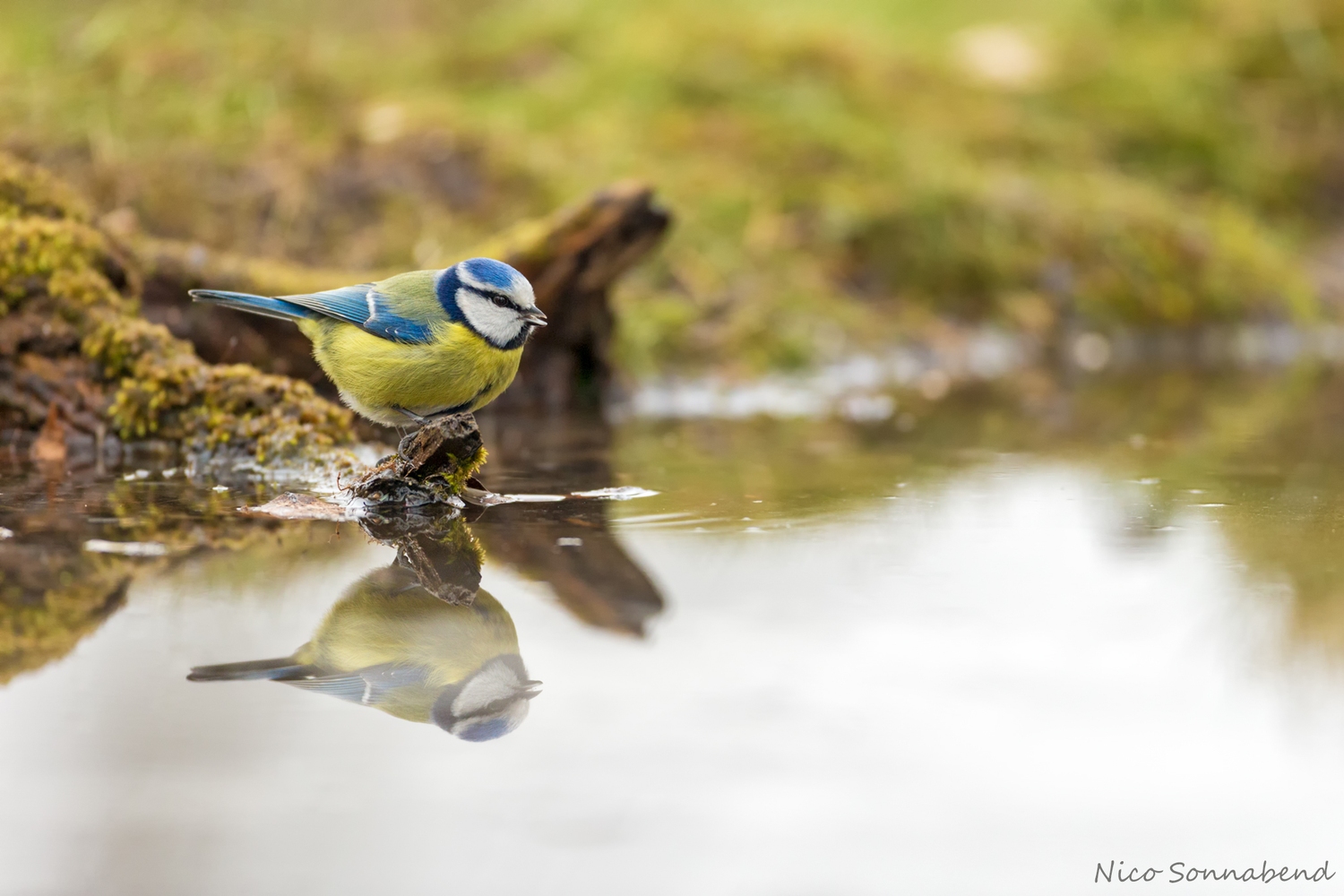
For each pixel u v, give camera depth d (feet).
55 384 28.45
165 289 32.14
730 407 38.47
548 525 22.95
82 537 21.25
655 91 53.11
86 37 46.03
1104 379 44.57
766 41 57.06
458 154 44.65
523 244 35.22
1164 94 61.77
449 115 46.62
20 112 41.14
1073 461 29.96
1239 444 32.65
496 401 36.52
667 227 35.78
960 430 34.76
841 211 48.57
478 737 14.02
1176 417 37.22
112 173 39.70
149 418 27.91
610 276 36.22
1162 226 54.34
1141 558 20.98
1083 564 20.58
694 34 56.54
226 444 27.43
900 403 39.40
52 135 40.50
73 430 28.37
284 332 32.60
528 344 36.37
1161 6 68.39
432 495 24.43
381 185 43.06
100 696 14.87
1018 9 69.72
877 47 60.18
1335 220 61.52
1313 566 20.42
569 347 37.22
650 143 50.31
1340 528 23.02
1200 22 67.41
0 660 15.80
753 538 22.20
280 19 53.88
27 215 30.42
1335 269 58.75
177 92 44.19
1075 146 58.29
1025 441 33.01
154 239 36.91
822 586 19.39
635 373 40.19
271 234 40.57
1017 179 54.19
